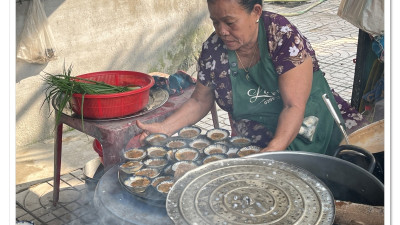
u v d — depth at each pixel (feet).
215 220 3.66
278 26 5.91
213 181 4.19
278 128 5.77
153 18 14.15
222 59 6.36
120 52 13.47
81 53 12.46
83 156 11.35
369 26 7.82
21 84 11.45
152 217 4.65
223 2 5.41
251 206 3.83
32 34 11.04
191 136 6.30
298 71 5.90
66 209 9.05
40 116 12.06
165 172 5.35
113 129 6.98
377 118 8.40
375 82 8.79
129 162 5.58
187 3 15.19
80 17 12.18
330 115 6.62
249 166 4.43
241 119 6.79
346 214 4.10
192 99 6.87
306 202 3.86
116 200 4.98
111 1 12.82
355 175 4.61
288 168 4.37
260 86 6.35
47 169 10.80
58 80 7.63
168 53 15.03
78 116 7.53
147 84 8.01
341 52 17.84
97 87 7.54
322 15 23.12
